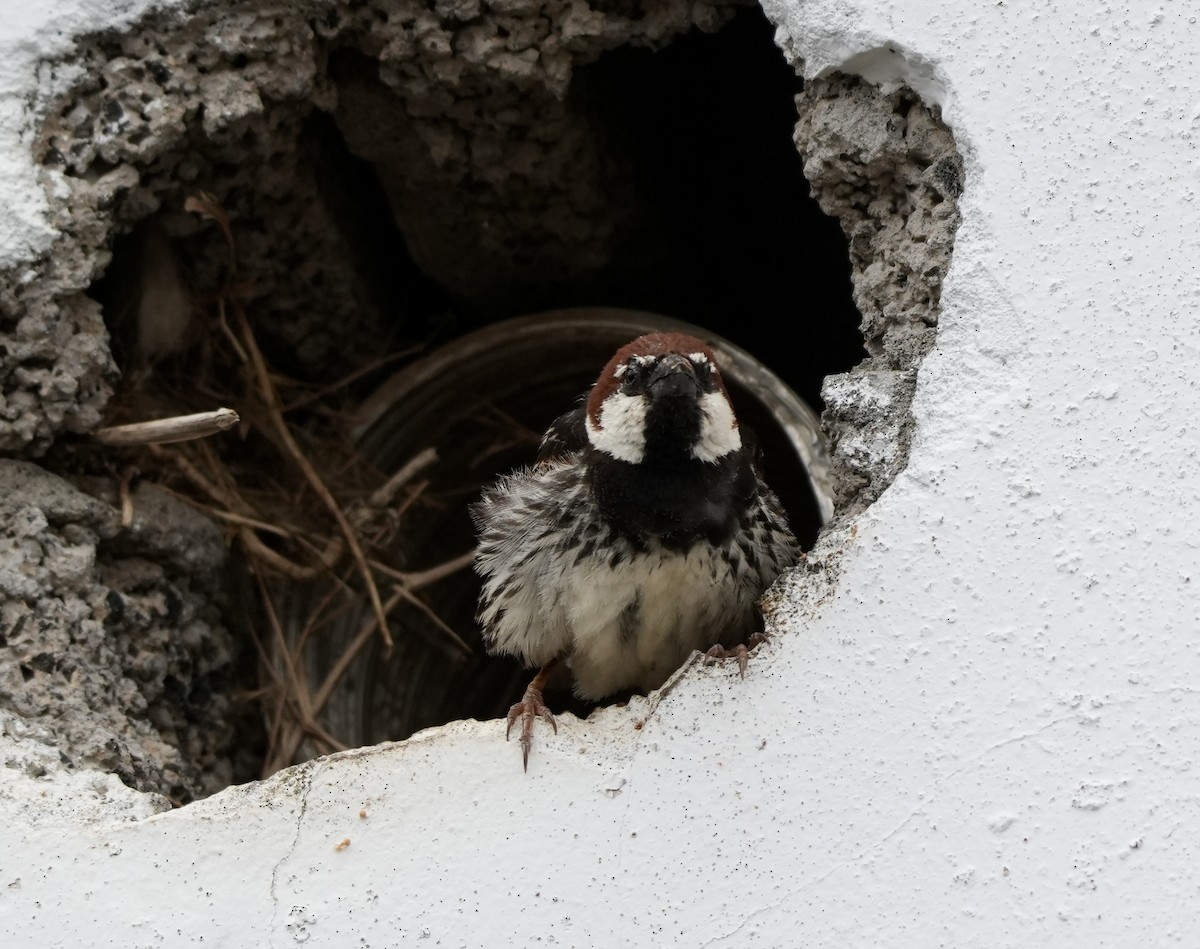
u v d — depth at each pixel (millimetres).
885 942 4336
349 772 4742
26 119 5574
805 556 4848
